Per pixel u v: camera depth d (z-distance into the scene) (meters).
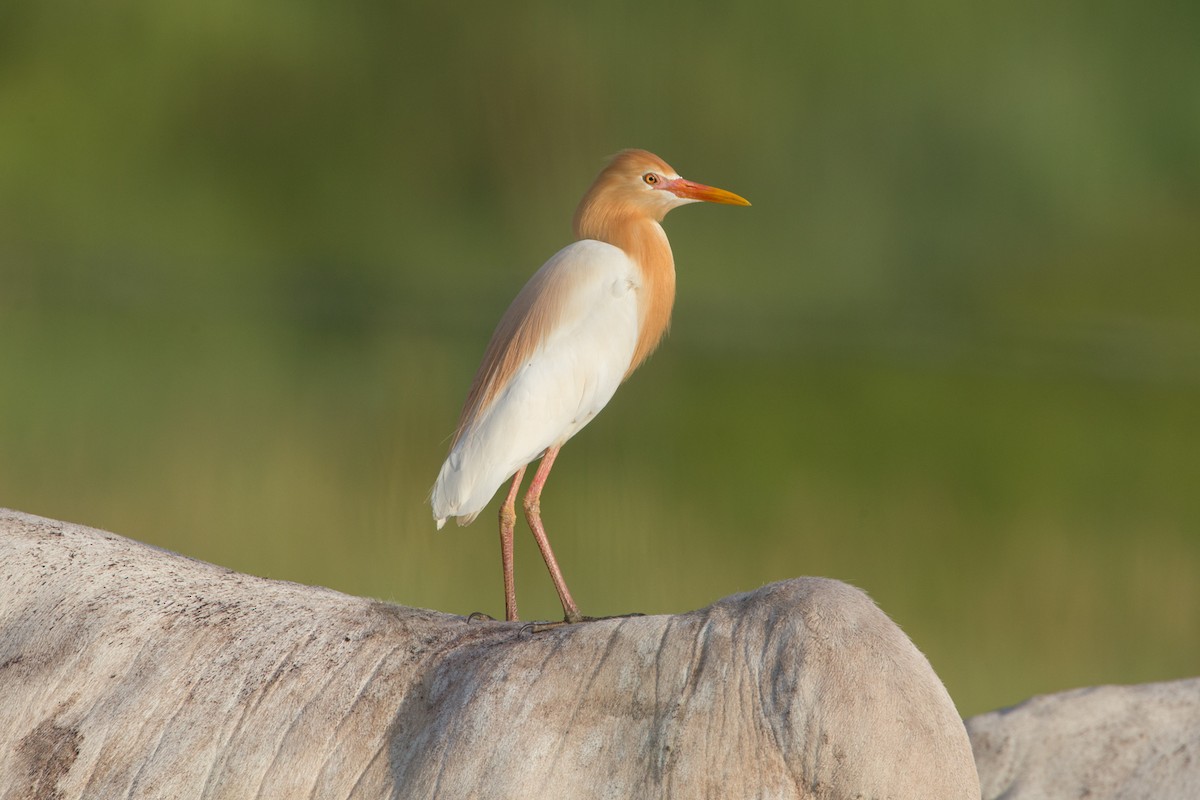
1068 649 10.06
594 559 10.67
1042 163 32.81
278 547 10.51
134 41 27.39
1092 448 16.20
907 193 32.69
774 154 32.53
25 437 12.95
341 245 28.66
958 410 17.94
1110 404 19.20
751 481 13.27
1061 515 12.91
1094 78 32.75
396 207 29.69
